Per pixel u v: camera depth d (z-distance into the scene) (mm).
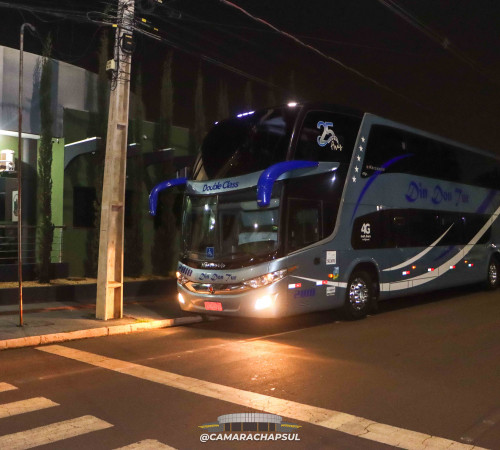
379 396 6113
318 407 5723
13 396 6195
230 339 9672
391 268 12305
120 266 11438
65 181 16344
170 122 17688
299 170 10172
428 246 13578
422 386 6516
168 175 17375
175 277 17234
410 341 9250
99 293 11281
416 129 13641
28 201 16422
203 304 10344
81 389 6469
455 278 14797
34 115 15727
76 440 4809
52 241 15062
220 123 11328
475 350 8492
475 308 13273
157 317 11602
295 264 9906
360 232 11438
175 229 17688
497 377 6926
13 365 7773
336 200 10906
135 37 14258
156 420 5336
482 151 16609
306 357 8078
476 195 16031
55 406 5801
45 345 9305
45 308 12727
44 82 14695
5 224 15711
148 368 7496
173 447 4656
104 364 7781
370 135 11984
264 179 9086
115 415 5492
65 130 16453
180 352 8578
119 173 11414
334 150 10984
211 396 6125
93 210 16875
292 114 10344
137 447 4648
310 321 11531
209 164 10961
